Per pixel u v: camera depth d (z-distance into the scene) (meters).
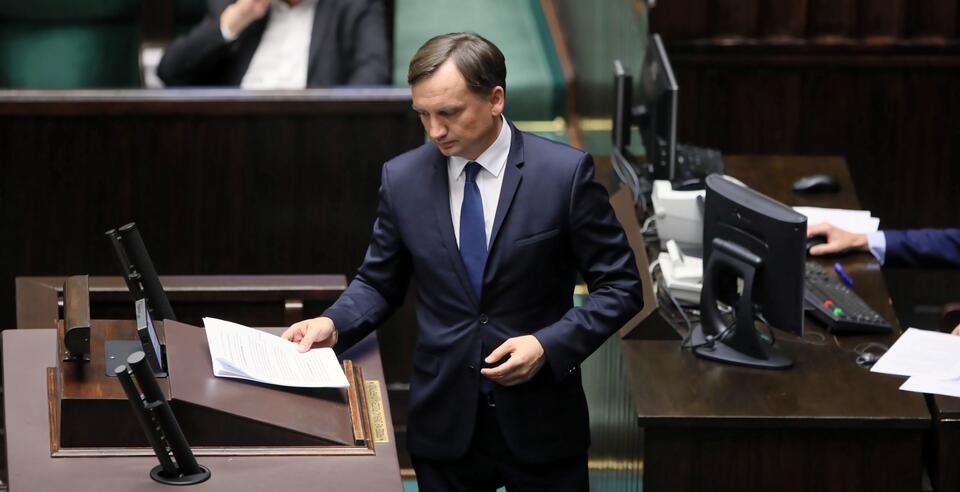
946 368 13.05
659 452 12.66
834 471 12.64
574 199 11.09
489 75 10.57
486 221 11.23
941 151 20.84
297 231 17.11
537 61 23.45
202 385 9.97
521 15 24.84
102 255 16.97
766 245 12.81
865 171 20.98
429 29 24.25
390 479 9.59
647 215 16.19
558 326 10.98
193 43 18.98
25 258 16.88
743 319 13.16
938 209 21.11
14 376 10.31
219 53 19.05
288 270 17.20
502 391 11.32
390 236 11.55
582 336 10.98
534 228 11.11
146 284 11.04
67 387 9.74
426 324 11.55
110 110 16.53
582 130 21.91
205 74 19.31
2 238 16.80
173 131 16.70
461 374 11.38
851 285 15.00
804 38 20.31
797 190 17.27
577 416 11.61
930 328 21.16
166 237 17.00
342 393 10.55
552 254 11.20
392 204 11.46
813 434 12.54
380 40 19.34
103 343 10.45
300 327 11.26
